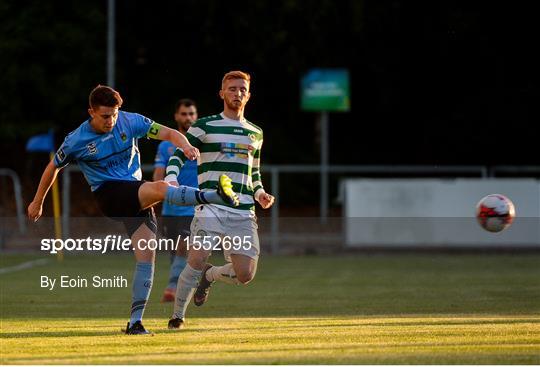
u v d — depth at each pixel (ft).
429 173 295.28
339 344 99.25
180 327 119.03
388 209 273.33
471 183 270.05
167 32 419.54
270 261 257.34
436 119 413.39
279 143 428.97
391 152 433.48
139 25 416.67
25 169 388.78
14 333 113.60
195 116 156.15
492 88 406.21
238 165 116.47
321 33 402.72
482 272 222.48
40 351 95.40
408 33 409.28
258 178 120.47
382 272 224.12
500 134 406.00
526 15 394.93
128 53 416.67
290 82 429.38
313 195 357.20
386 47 411.95
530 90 401.29
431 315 138.51
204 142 116.26
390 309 149.28
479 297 168.04
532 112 401.90
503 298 166.09
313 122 442.09
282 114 440.04
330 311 147.13
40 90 385.29
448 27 401.70
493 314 139.85
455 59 408.05
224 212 116.78
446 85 413.39
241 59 420.36
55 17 391.86
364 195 274.36
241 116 118.32
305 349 95.40
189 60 424.05
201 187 116.98
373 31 407.64
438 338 103.65
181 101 155.74
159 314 141.59
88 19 395.34
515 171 279.08
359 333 109.70
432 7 402.72
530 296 169.48
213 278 127.03
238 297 170.30
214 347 97.60
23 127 383.24
